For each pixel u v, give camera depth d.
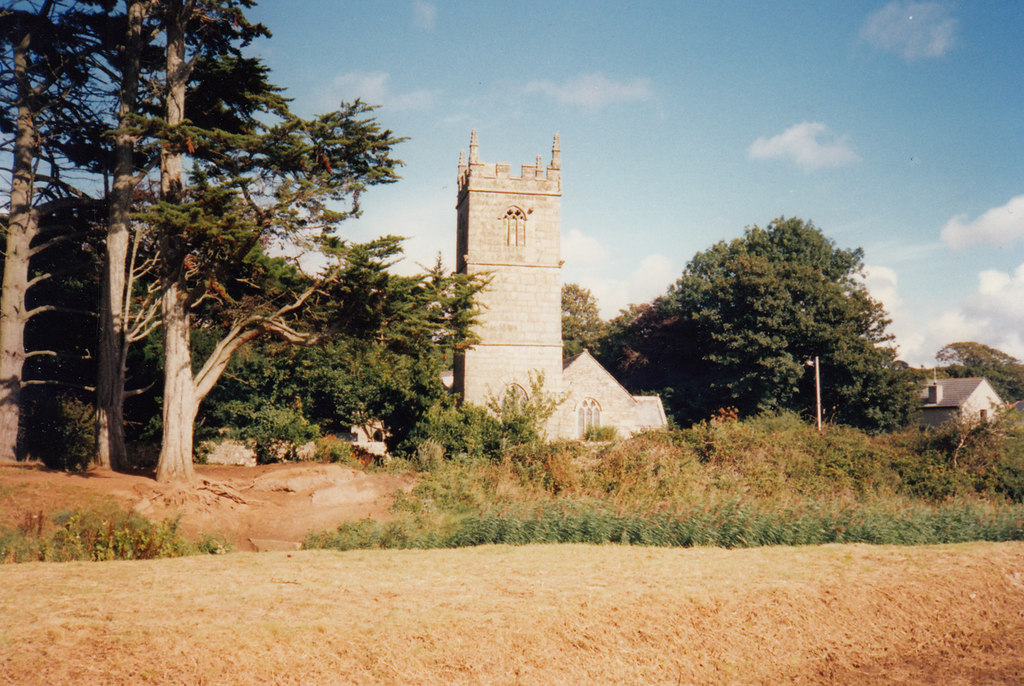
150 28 24.55
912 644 10.33
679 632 9.47
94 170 25.77
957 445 26.44
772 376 49.94
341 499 20.28
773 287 50.62
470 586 10.52
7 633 7.96
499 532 15.24
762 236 60.78
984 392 60.09
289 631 8.20
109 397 22.73
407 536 15.22
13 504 16.67
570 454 22.08
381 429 36.22
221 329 29.44
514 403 32.94
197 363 29.61
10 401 22.86
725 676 8.93
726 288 53.03
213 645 7.74
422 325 22.97
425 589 10.27
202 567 11.89
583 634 8.95
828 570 12.34
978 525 17.33
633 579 11.23
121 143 23.36
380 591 10.10
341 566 12.03
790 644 9.78
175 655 7.52
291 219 20.53
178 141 19.25
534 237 40.53
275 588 10.16
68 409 26.64
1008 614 11.56
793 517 16.05
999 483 24.38
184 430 21.16
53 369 28.28
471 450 29.91
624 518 15.54
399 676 7.69
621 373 64.56
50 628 8.10
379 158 21.58
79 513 14.27
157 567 11.88
